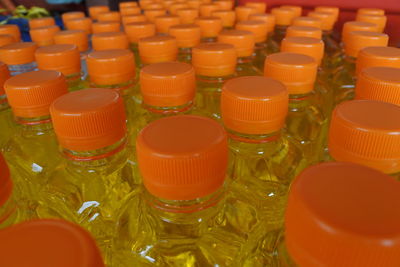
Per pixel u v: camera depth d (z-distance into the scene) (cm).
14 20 45
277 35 36
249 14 35
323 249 7
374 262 7
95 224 17
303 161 19
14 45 26
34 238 7
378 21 30
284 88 15
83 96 15
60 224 7
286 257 10
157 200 12
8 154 20
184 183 11
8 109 21
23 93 16
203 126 12
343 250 7
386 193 8
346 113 12
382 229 7
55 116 14
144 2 48
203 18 32
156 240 15
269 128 14
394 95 15
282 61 18
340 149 12
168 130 11
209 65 21
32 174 19
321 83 27
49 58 21
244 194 17
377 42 23
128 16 34
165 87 17
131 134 21
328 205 8
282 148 19
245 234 15
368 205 8
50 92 16
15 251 7
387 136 11
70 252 7
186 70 17
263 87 15
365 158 11
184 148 11
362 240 7
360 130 11
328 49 34
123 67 20
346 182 8
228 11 36
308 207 8
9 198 13
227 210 16
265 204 17
